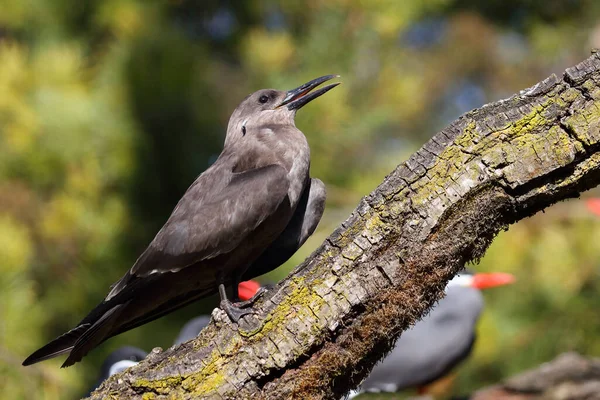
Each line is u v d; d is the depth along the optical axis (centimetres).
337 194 1331
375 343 539
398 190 541
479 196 536
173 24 1456
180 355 545
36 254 1266
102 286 1296
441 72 1645
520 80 1683
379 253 539
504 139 535
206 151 1410
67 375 1145
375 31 1425
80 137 1263
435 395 1296
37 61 1298
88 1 1427
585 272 1243
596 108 527
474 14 1722
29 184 1267
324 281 538
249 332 536
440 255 538
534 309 1278
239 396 532
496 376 1296
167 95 1350
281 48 1385
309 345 532
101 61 1379
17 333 1120
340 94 1344
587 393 990
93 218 1280
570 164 529
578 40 1695
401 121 1520
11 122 1243
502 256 1262
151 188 1366
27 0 1421
